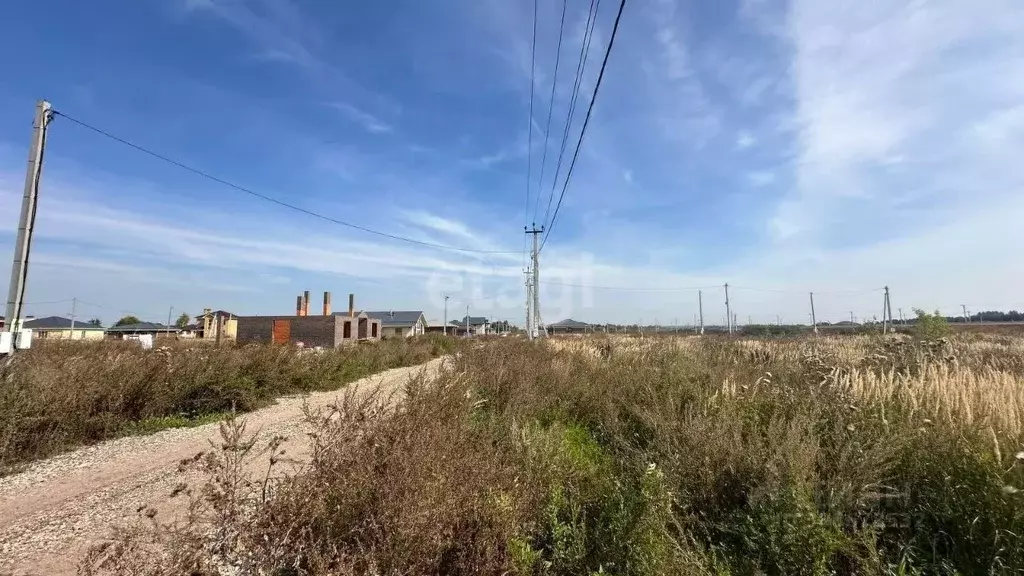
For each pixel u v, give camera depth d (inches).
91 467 261.0
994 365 351.6
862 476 146.2
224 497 107.6
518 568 124.6
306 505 112.1
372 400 176.4
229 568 112.4
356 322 1804.9
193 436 332.8
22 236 410.6
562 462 190.1
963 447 147.2
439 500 120.0
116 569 104.2
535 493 157.8
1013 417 158.9
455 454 143.1
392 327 2977.4
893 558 131.0
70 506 203.3
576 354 594.9
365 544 112.6
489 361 445.1
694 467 173.0
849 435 169.5
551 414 303.3
